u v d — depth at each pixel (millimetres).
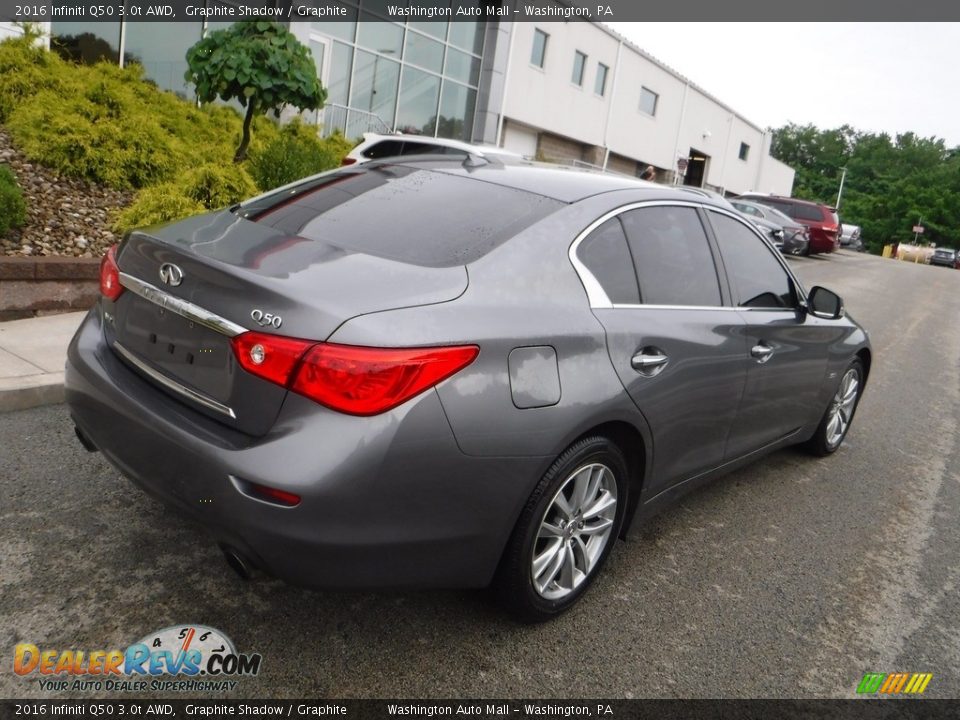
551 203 2818
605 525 2830
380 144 11016
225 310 2199
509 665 2508
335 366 2039
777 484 4414
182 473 2195
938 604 3283
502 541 2416
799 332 3916
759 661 2723
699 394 3113
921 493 4582
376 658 2451
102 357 2613
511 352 2322
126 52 11773
